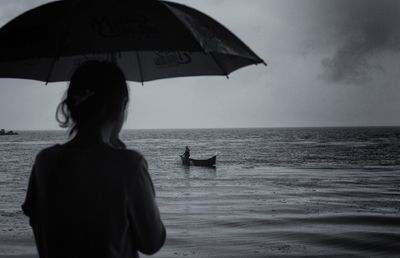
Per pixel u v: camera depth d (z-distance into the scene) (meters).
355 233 13.02
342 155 61.88
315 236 12.60
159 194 24.11
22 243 11.83
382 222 14.88
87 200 1.72
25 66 2.31
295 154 65.31
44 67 2.37
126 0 2.04
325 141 120.00
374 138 140.88
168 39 1.99
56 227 1.74
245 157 59.91
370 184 28.80
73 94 1.86
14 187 28.22
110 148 1.81
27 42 2.04
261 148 85.69
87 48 1.96
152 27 2.00
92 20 2.01
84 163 1.76
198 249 11.05
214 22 2.29
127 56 2.46
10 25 2.14
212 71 2.33
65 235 1.73
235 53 2.22
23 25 2.10
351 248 11.26
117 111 1.90
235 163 49.81
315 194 23.61
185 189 26.70
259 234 12.95
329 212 17.14
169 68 2.45
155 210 1.81
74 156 1.78
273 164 47.78
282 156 61.19
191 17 2.17
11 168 43.50
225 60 2.26
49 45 1.99
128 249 1.78
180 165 47.88
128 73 2.53
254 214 16.75
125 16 2.01
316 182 30.30
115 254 1.73
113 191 1.72
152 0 2.05
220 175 36.47
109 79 1.87
